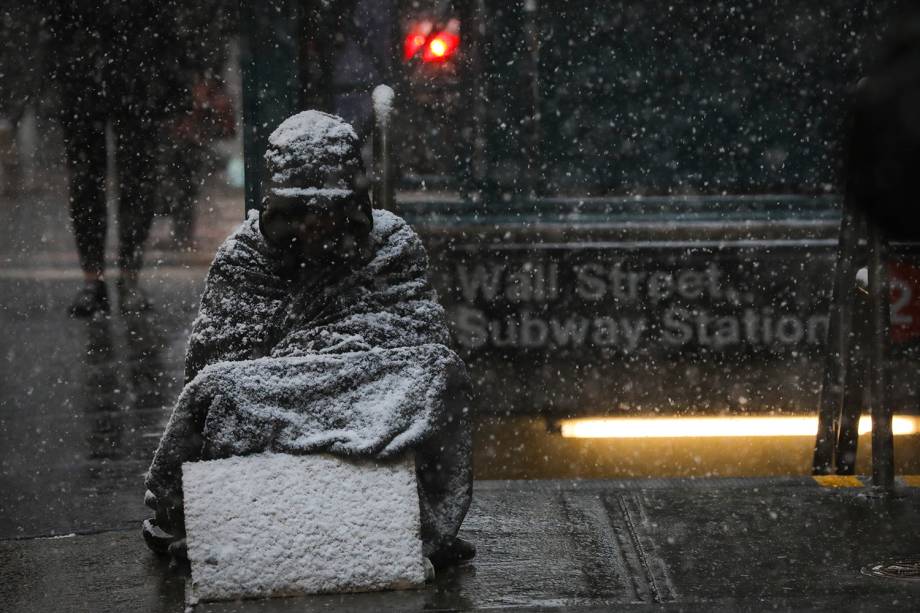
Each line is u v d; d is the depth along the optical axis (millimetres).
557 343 16469
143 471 15820
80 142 29438
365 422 9953
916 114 4316
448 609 9227
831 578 9977
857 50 16344
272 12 16312
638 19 16578
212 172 36000
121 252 30453
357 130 16516
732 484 13359
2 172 47062
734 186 16547
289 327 10570
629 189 16594
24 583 10469
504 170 16594
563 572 10242
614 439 16406
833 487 13242
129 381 22219
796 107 16516
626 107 16594
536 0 16547
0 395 21000
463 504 10398
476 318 16453
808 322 16422
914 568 10242
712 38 16469
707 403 16578
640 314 16453
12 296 33375
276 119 16344
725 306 16438
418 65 16547
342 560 9641
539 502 12688
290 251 10617
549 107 16609
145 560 11148
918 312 15906
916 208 4375
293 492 9750
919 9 4328
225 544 9578
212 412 9883
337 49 16438
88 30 28188
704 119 16547
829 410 14328
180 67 28141
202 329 10672
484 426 16484
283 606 9344
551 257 16406
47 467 16031
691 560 10570
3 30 29078
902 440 16875
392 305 10711
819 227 16297
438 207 16531
